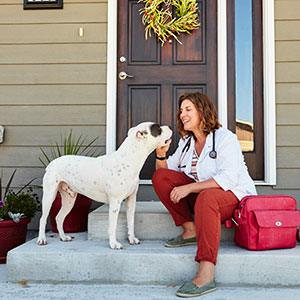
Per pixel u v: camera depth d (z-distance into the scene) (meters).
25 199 2.58
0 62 3.12
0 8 3.15
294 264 1.83
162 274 1.88
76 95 3.08
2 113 3.10
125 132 3.15
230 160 1.94
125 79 3.17
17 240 2.40
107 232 2.23
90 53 3.09
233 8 3.12
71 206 2.26
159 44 3.17
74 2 3.12
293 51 2.97
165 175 2.06
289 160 2.92
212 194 1.81
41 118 3.09
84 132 3.06
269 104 2.94
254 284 1.83
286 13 2.99
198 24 3.14
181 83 3.14
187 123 2.07
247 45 3.12
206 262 1.74
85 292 1.78
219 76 3.07
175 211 2.07
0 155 3.07
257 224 1.86
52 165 2.17
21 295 1.73
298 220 1.88
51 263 1.92
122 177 1.98
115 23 3.12
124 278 1.89
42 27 3.13
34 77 3.11
